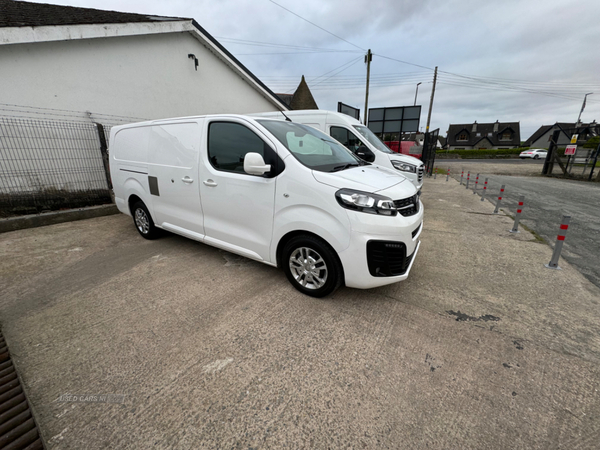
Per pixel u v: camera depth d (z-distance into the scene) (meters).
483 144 61.19
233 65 9.89
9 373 1.91
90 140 6.35
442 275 3.39
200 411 1.65
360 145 6.34
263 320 2.48
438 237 4.83
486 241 4.64
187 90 8.66
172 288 3.02
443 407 1.69
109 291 2.96
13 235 4.78
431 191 9.98
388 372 1.94
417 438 1.51
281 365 1.99
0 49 5.15
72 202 6.14
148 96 7.57
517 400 1.74
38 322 2.46
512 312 2.65
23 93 5.49
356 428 1.56
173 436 1.51
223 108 10.15
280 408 1.67
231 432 1.53
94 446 1.45
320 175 2.53
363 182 2.55
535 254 4.10
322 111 6.60
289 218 2.67
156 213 4.02
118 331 2.34
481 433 1.54
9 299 2.82
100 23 6.09
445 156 42.81
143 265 3.58
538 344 2.23
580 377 1.91
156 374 1.91
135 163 4.10
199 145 3.29
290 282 2.96
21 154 5.57
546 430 1.56
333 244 2.48
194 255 3.88
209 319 2.49
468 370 1.96
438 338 2.28
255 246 3.01
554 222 5.95
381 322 2.47
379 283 2.52
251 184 2.88
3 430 1.52
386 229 2.39
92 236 4.72
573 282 3.25
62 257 3.84
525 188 11.04
